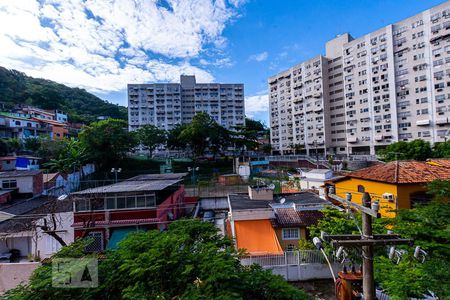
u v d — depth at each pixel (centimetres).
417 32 5138
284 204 1669
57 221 1586
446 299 564
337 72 7050
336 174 3356
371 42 5934
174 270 645
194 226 1023
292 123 8231
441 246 765
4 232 1622
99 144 4441
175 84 9356
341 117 6950
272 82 9100
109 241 1588
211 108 9644
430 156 3684
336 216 1365
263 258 1227
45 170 3497
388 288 691
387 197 1466
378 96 5800
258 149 8900
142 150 8675
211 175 4647
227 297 504
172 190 2442
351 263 1012
